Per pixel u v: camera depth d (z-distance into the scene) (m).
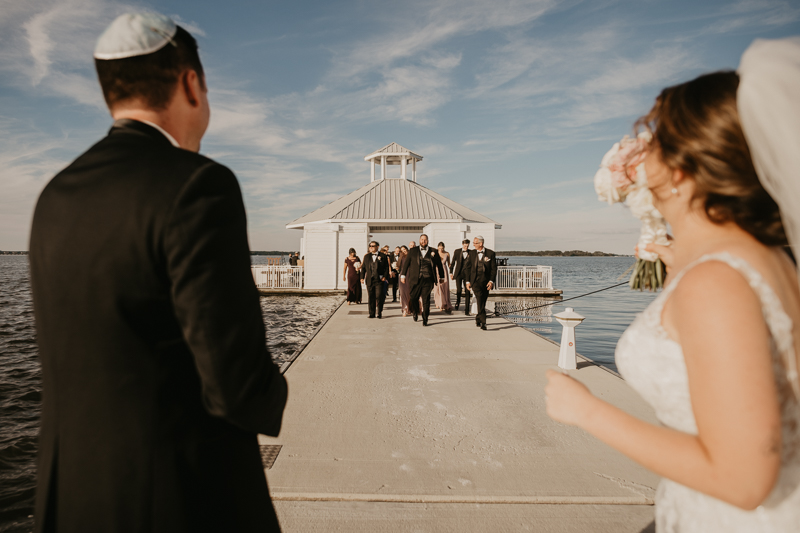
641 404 4.55
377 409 4.41
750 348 0.72
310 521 2.59
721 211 0.85
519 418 4.18
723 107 0.84
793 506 0.82
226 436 0.98
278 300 19.41
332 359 6.55
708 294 0.76
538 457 3.38
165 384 0.89
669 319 0.89
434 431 3.87
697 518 0.94
